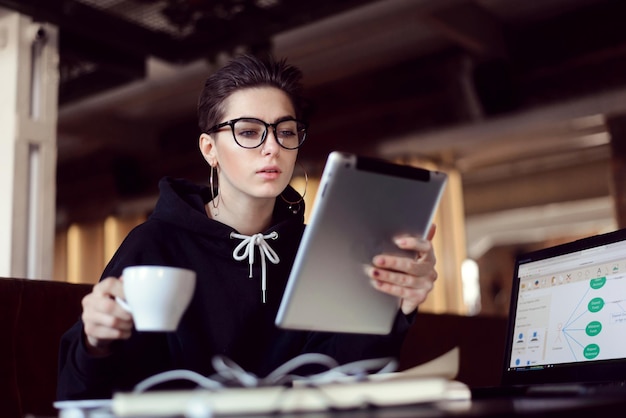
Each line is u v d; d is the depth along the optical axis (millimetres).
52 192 3916
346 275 1168
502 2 5875
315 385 887
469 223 11000
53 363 1767
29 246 3779
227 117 1504
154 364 1430
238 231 1592
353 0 4305
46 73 4012
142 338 1369
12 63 3877
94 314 1025
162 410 763
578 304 1456
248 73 1507
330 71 6949
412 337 2645
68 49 4375
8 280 1754
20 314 1740
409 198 1179
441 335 2799
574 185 8891
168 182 1626
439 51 6527
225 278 1528
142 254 1473
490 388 1296
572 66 6020
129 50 4523
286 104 1501
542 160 8711
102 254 9445
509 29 6258
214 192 1677
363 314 1216
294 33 5699
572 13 5988
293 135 1505
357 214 1138
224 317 1494
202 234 1540
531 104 6211
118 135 8031
